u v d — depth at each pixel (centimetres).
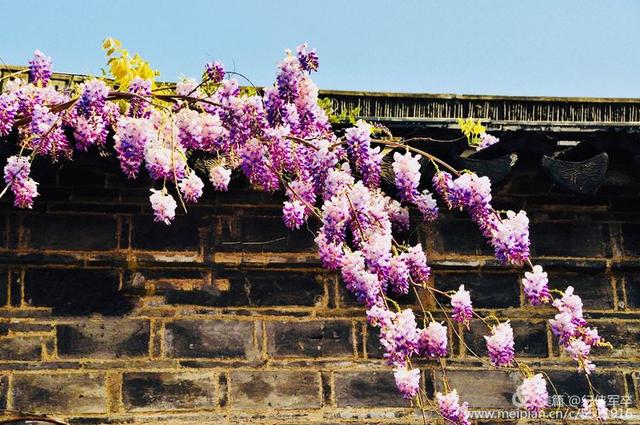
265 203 517
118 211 507
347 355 510
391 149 483
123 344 497
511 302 528
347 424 501
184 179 462
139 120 451
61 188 498
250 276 513
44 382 488
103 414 488
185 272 509
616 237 538
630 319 534
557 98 644
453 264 522
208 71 522
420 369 515
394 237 523
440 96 618
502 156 483
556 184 487
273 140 462
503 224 461
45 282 499
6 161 474
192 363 499
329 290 517
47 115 465
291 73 459
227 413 495
